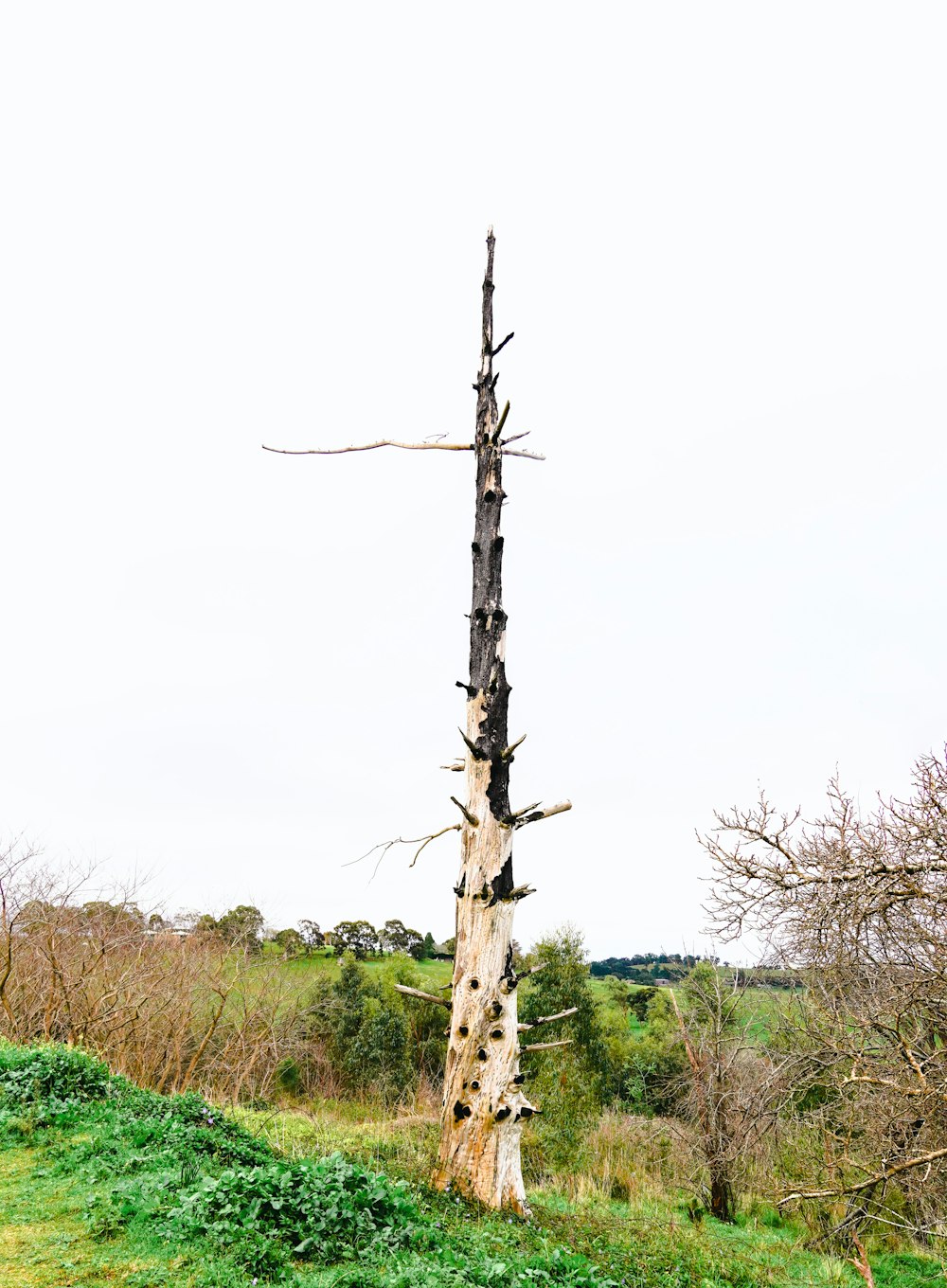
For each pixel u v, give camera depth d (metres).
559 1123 19.17
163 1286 4.28
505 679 10.96
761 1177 14.93
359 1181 6.12
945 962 8.09
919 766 8.73
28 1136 6.80
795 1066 9.69
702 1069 16.83
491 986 9.50
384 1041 28.97
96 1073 8.85
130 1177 5.83
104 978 16.55
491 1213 8.09
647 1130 19.81
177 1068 17.66
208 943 20.73
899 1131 8.41
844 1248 11.88
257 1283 4.35
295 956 27.45
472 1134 8.87
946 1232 8.23
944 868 8.35
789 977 10.82
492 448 11.91
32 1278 4.34
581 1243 7.99
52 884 17.08
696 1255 9.55
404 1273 4.65
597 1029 22.66
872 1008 8.37
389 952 40.09
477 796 10.34
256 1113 14.80
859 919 8.43
